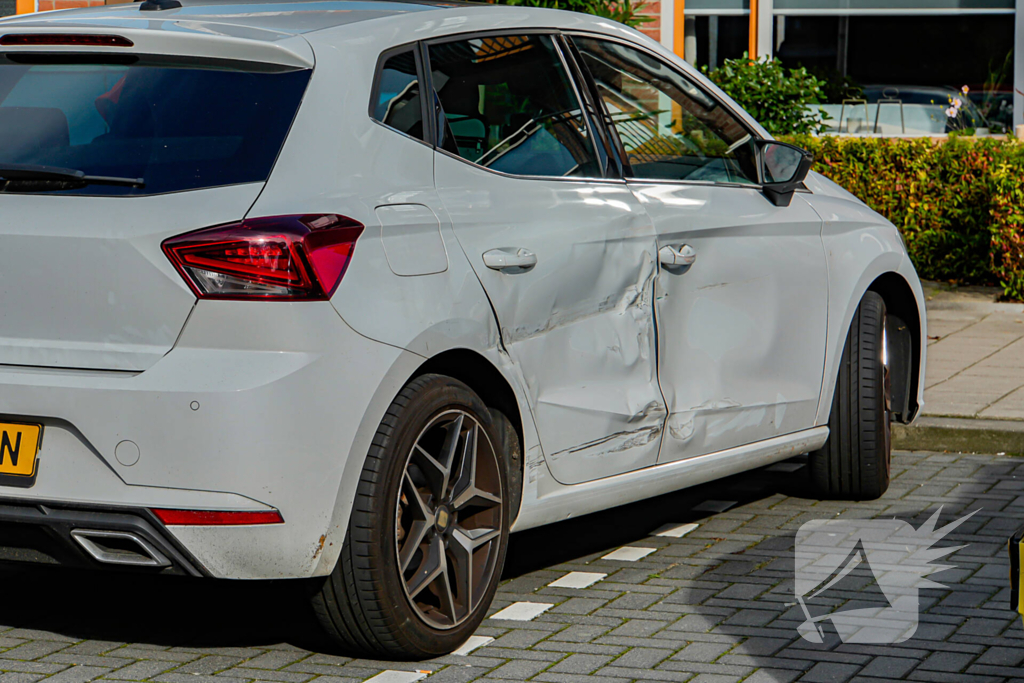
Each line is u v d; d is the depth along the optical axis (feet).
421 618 13.03
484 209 13.82
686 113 17.34
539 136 15.02
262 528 11.78
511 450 14.21
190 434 11.59
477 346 13.34
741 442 17.17
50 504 11.94
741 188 17.52
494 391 14.03
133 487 11.78
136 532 11.77
